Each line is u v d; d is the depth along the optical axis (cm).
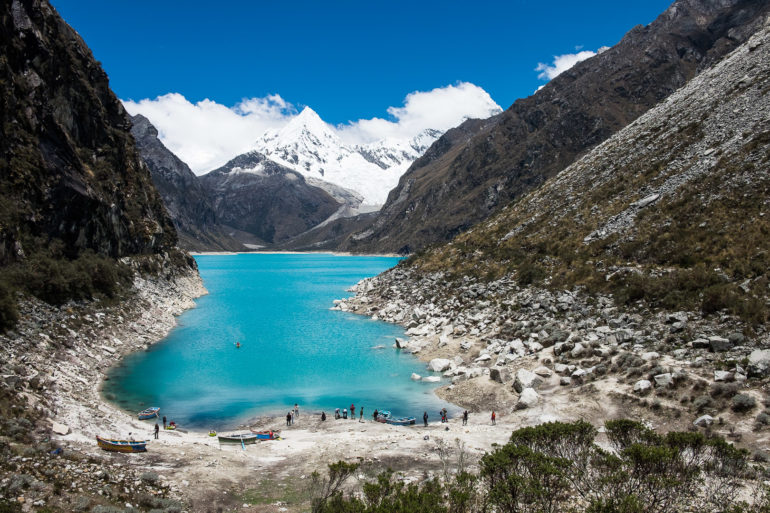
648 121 9919
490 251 8969
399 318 8512
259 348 6581
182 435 3559
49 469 2330
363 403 4462
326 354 6259
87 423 3291
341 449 3167
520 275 7288
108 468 2523
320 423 3956
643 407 3453
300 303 11281
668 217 6350
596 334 4919
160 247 10375
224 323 8469
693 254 5450
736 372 3462
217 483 2580
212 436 3609
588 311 5538
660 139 8562
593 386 3919
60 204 6338
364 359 6006
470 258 9244
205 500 2378
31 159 5931
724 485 2031
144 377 5119
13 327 4428
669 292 5028
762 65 7919
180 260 12531
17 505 1928
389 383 5056
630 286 5506
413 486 2159
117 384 4825
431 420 4006
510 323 6053
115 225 8044
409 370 5525
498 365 5000
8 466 2242
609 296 5675
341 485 2547
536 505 1853
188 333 7519
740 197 5762
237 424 3947
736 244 5169
